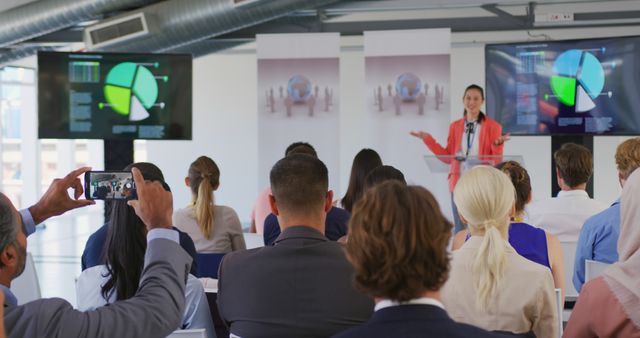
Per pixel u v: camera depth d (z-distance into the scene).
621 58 7.82
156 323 1.57
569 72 7.99
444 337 1.26
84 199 1.84
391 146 8.59
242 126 14.63
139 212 1.67
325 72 8.59
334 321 2.17
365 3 9.25
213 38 10.02
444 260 1.29
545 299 2.35
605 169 13.55
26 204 15.35
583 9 11.71
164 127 8.20
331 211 3.97
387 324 1.28
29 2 9.86
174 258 1.64
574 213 4.26
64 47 12.27
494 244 2.32
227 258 2.30
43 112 8.12
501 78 8.24
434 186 10.03
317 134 8.64
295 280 2.19
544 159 13.70
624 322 1.87
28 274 3.63
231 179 14.69
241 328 2.24
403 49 8.52
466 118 7.70
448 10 12.96
